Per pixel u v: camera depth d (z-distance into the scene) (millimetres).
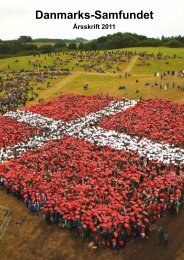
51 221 45312
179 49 170750
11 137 70438
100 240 41219
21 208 49375
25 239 42969
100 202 46875
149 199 47250
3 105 94438
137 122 76625
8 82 122938
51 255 40094
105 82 116375
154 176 53875
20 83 120188
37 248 41312
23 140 69812
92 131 73250
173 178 52000
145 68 131750
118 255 39625
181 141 66750
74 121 79812
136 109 85188
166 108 84625
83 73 130625
